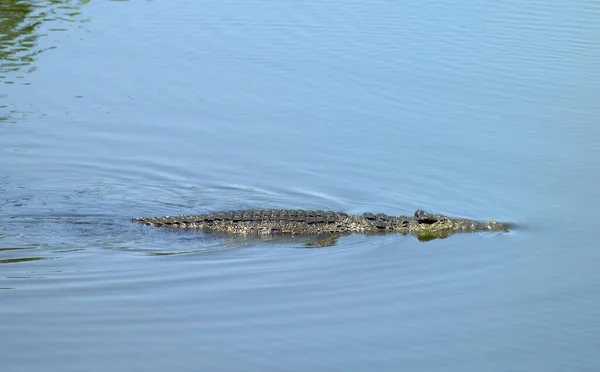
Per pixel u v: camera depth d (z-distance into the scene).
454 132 48.69
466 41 61.16
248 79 55.50
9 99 52.41
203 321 30.34
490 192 42.22
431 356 28.22
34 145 46.97
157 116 50.84
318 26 64.12
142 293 32.44
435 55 58.88
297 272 34.78
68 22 65.44
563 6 68.31
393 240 38.47
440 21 65.12
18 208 40.19
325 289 33.19
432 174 44.09
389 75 55.84
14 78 55.28
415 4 69.06
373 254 36.78
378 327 30.12
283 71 56.66
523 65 57.19
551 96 52.81
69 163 45.22
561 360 28.08
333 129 49.31
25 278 33.31
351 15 66.56
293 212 39.59
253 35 62.56
